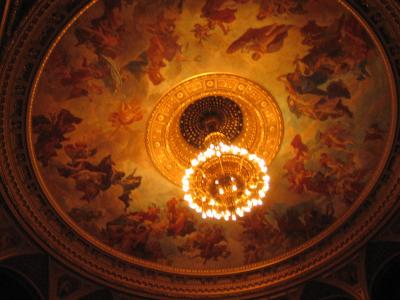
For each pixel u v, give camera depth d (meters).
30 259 13.41
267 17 12.19
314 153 14.60
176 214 15.25
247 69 13.35
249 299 15.30
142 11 11.72
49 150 13.27
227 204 12.59
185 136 14.66
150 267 15.16
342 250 14.70
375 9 11.01
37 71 11.38
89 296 14.27
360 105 13.50
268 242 15.65
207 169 12.77
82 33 11.73
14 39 10.29
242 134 14.68
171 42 12.48
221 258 15.73
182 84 13.46
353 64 12.84
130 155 14.22
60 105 12.80
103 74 12.63
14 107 11.73
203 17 12.08
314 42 12.63
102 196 14.40
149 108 13.67
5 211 12.73
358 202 14.52
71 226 14.03
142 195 14.83
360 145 14.07
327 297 14.93
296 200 15.27
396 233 14.03
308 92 13.62
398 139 13.27
